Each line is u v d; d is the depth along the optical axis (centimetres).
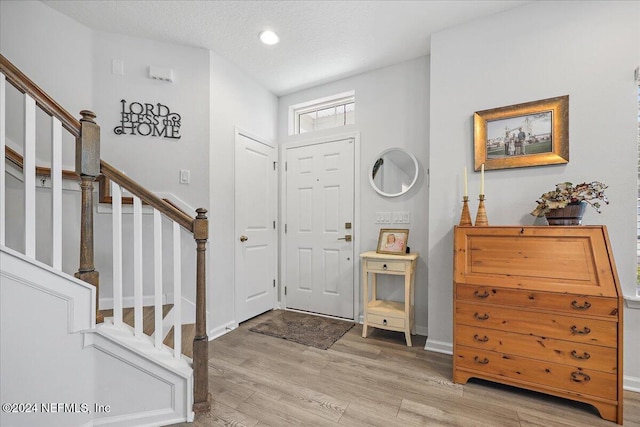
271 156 337
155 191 240
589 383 151
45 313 124
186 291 245
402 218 277
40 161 201
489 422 148
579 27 189
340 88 311
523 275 168
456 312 184
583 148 187
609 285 148
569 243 163
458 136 224
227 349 232
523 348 166
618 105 179
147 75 241
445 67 229
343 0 199
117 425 139
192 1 199
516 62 206
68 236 210
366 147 295
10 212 186
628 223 176
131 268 229
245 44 250
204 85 255
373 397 169
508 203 208
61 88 212
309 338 254
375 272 252
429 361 212
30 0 200
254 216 310
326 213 317
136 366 142
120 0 198
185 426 144
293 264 335
